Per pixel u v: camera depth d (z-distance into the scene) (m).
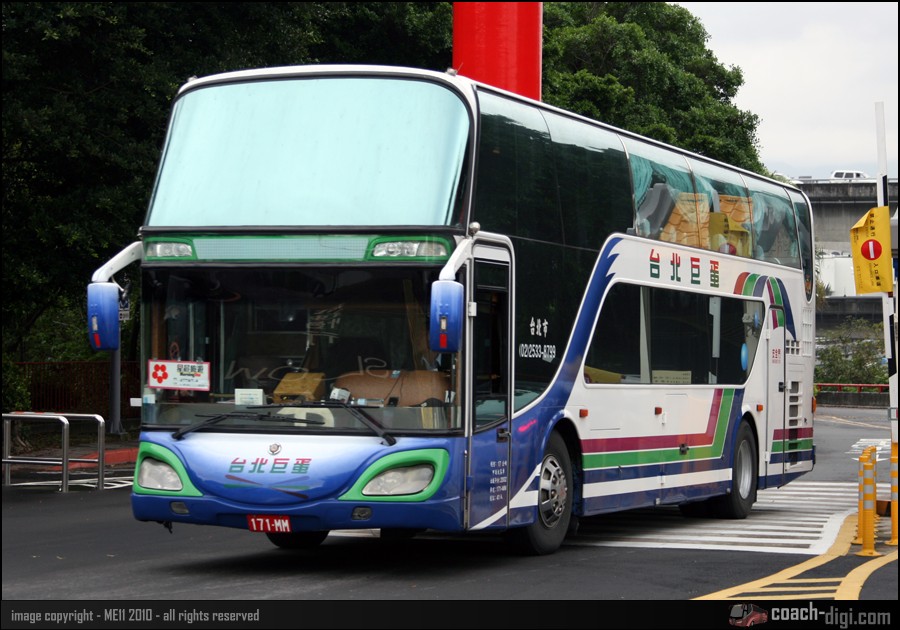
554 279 12.16
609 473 13.17
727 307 16.19
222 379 10.71
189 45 25.25
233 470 10.39
